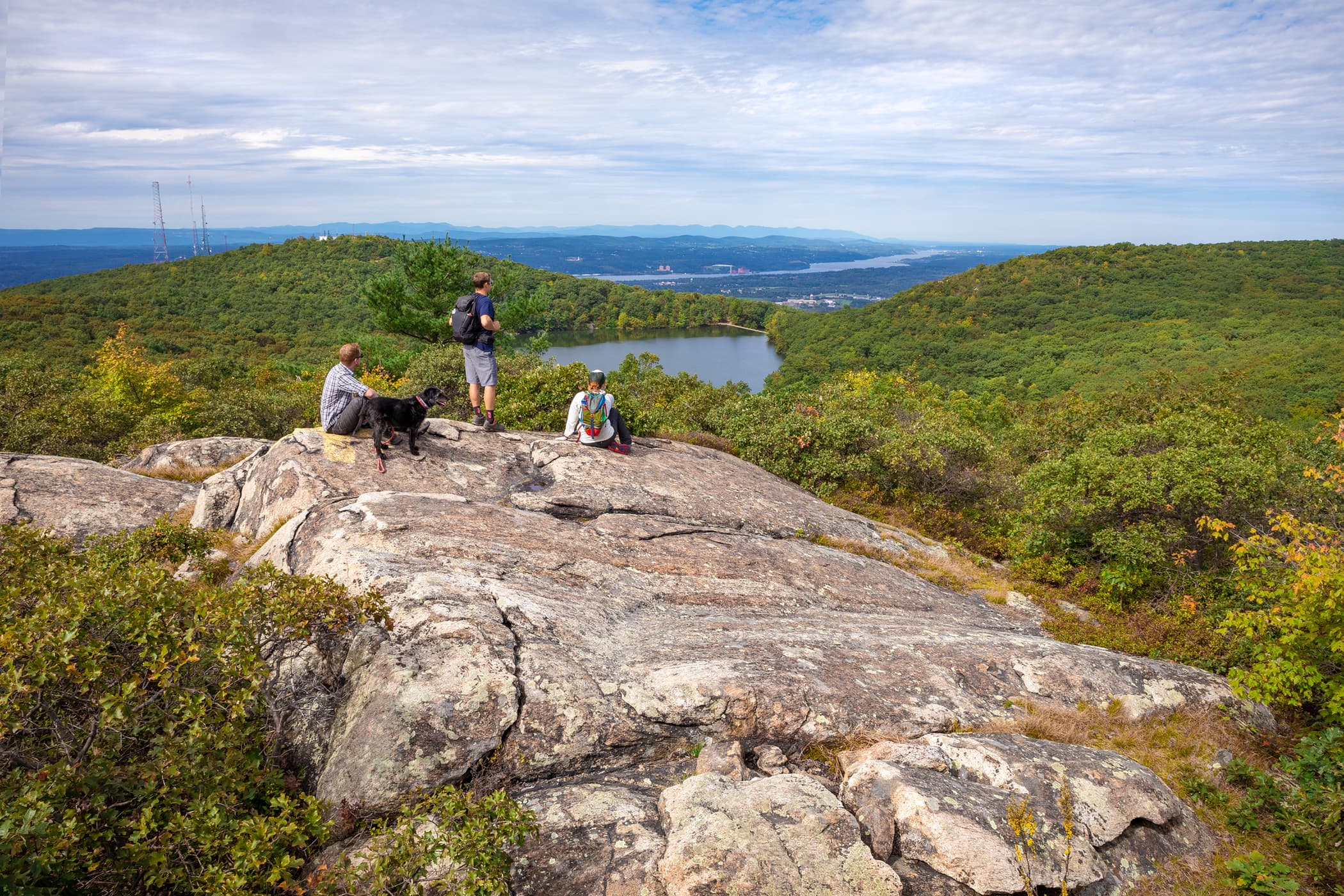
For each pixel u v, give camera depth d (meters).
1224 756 5.39
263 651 4.38
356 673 4.23
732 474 10.26
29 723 3.35
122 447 15.05
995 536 11.87
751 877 3.25
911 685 5.36
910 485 13.07
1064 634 7.95
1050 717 5.38
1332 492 8.96
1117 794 4.29
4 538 5.01
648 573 6.70
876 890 3.29
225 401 18.39
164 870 3.03
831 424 13.27
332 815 3.53
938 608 7.84
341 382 7.91
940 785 3.97
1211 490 8.84
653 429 12.55
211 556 6.84
